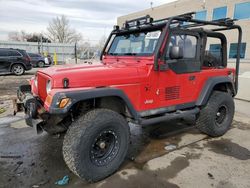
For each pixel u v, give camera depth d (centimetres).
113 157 288
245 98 722
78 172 260
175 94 356
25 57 1377
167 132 443
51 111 241
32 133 424
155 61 315
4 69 1312
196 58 376
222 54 455
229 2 2141
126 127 294
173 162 326
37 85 318
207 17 2366
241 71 1515
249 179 286
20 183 271
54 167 308
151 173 297
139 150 363
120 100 300
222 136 430
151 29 345
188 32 353
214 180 283
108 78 284
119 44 400
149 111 329
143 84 313
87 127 257
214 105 402
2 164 314
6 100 686
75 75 267
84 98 253
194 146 383
